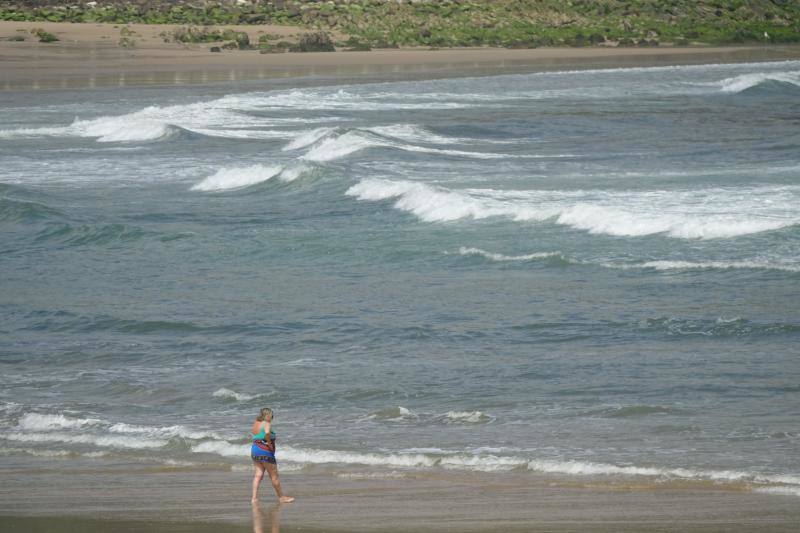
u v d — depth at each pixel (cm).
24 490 2817
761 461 2925
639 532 2325
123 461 3125
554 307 4988
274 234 6912
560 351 4291
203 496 2736
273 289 5597
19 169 9631
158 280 5916
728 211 6675
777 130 11256
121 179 9100
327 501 2659
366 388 3875
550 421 3406
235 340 4672
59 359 4466
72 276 6078
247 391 3916
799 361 4019
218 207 7894
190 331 4856
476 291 5369
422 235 6675
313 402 3744
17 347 4672
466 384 3878
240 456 3166
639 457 2995
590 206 6762
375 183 7956
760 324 4525
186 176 9156
